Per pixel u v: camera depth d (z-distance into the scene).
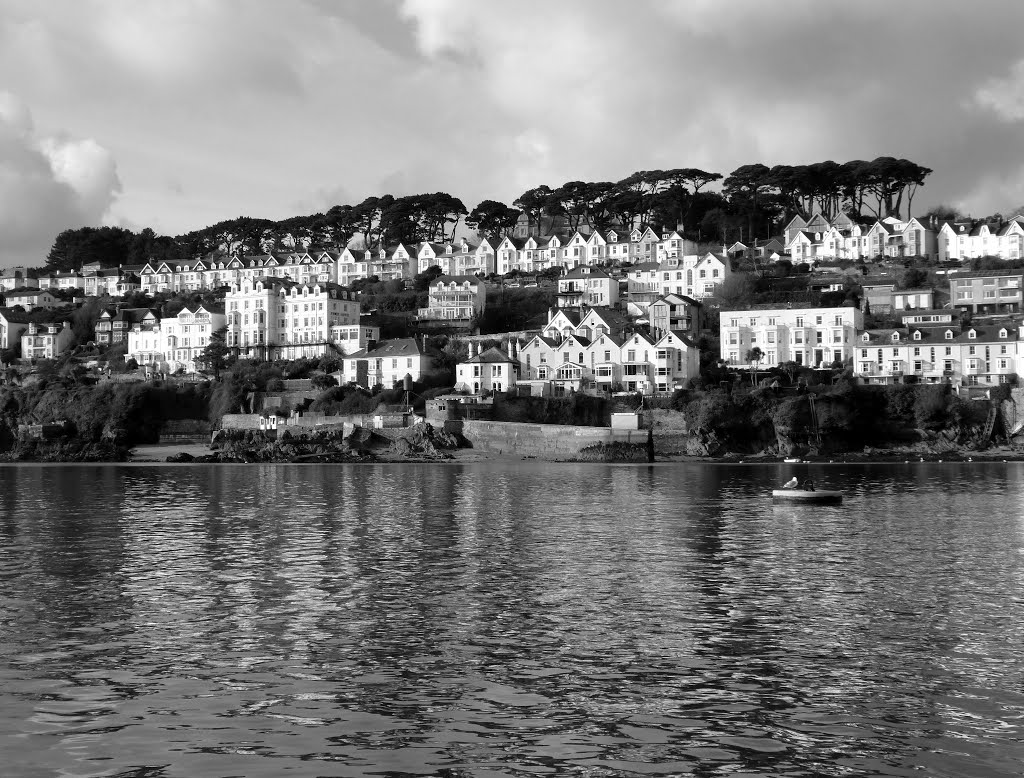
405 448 173.12
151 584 53.41
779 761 29.39
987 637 41.91
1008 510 86.19
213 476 134.62
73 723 32.25
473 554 63.16
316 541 69.12
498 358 192.38
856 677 36.62
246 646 40.91
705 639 41.72
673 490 107.56
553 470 144.00
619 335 194.00
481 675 37.03
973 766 29.05
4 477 134.38
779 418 165.50
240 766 29.00
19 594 50.84
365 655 39.56
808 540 68.62
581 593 50.75
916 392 167.38
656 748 30.30
